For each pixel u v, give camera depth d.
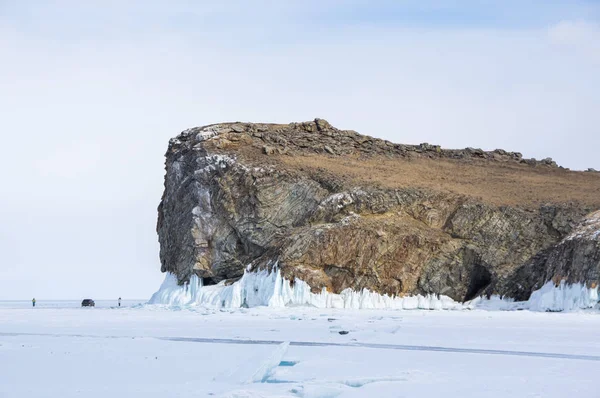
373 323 54.22
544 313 65.62
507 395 25.48
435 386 27.03
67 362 32.94
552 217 81.00
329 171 88.56
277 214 85.38
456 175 93.69
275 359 33.00
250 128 98.25
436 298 78.06
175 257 91.00
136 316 65.12
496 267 78.56
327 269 78.44
